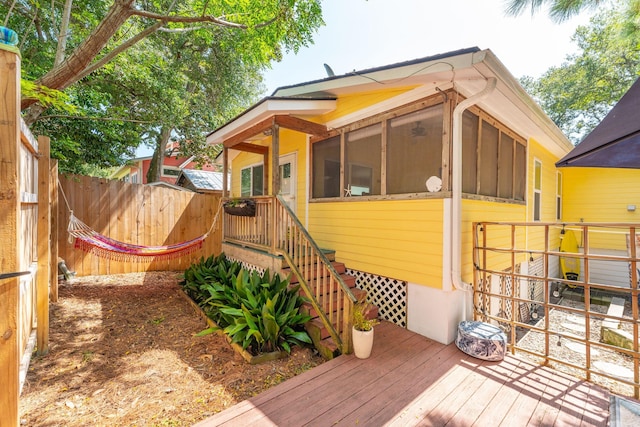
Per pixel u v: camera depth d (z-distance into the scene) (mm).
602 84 12445
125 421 2068
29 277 2764
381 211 4152
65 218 5680
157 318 4012
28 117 4152
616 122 2506
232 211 5500
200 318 4035
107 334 3479
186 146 13188
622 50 11188
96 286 5336
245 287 3791
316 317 3500
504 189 4836
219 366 2838
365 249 4391
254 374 2711
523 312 5641
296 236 4023
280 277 4176
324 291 3441
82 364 2816
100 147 7789
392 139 4051
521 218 5465
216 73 12141
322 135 5066
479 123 4039
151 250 4898
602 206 8164
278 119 4406
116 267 6277
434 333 3475
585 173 8461
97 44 3627
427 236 3592
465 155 3783
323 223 5172
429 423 2059
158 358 2967
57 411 2152
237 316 3336
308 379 2570
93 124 7090
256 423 2010
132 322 3852
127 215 6328
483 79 3209
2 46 1453
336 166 4973
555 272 8266
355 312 3018
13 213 1495
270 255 4441
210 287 4090
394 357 3012
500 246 4719
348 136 4727
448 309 3377
